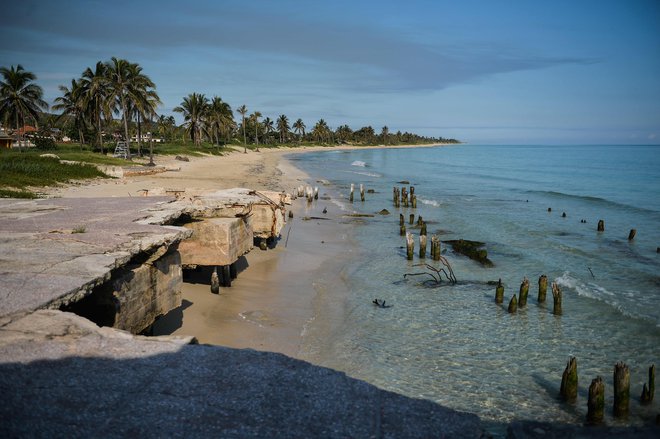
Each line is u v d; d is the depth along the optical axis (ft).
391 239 85.81
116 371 16.90
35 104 199.21
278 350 37.60
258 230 68.85
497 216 113.19
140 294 30.71
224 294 49.34
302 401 15.56
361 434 13.85
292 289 53.57
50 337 19.25
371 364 36.68
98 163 169.48
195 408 14.88
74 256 30.37
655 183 194.18
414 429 14.25
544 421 29.48
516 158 465.88
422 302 51.80
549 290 57.00
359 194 157.99
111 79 199.82
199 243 48.37
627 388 29.99
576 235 90.84
